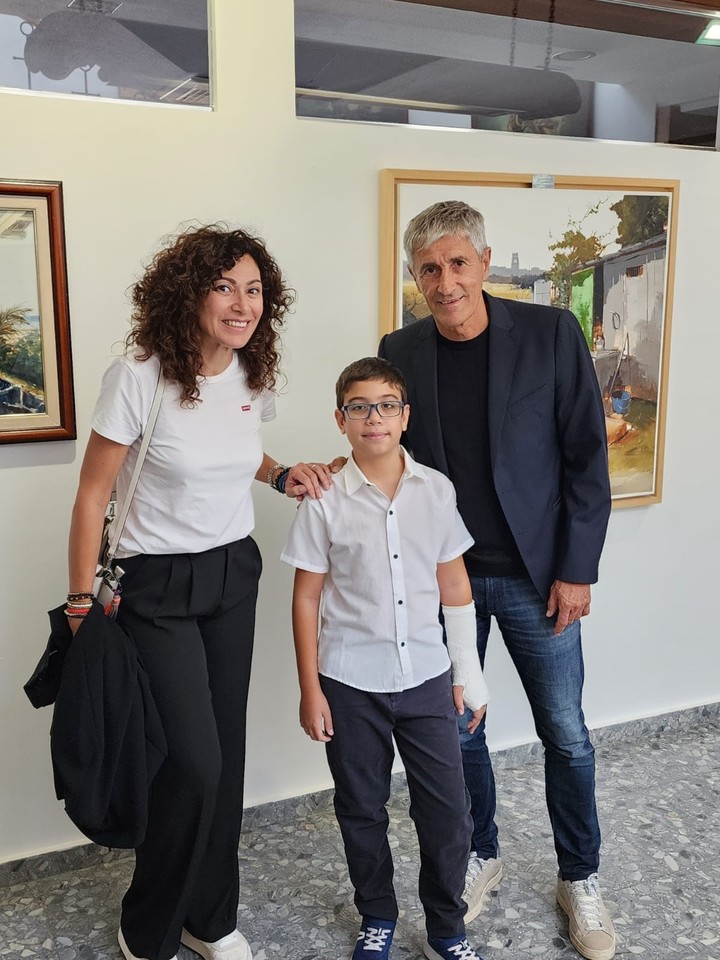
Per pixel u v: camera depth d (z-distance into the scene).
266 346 1.85
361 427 1.79
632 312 2.82
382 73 2.44
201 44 2.23
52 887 2.32
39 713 2.33
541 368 1.97
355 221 2.47
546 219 2.66
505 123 2.61
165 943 1.89
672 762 2.93
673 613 3.13
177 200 2.25
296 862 2.43
